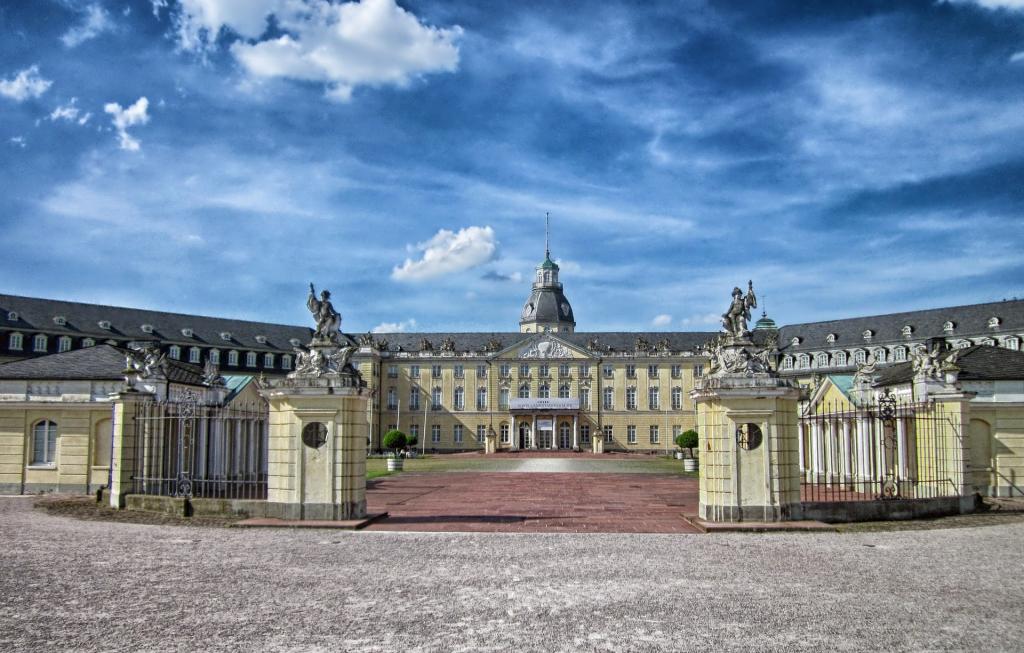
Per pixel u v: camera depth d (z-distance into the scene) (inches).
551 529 935.7
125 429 1135.6
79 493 1421.0
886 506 1003.9
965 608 547.2
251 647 455.8
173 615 523.8
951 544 817.5
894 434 1315.2
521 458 3420.3
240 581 627.5
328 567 686.5
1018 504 1215.6
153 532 895.1
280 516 978.7
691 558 734.5
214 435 1640.0
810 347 4411.9
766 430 954.7
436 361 4463.6
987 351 1521.9
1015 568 687.1
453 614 526.9
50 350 3464.6
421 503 1274.6
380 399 4439.0
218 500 1012.5
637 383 4434.1
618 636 478.6
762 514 948.0
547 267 5162.4
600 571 671.1
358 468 1001.5
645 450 4379.9
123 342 3713.1
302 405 980.6
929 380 1258.0
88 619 514.6
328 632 484.1
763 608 545.3
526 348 4461.1
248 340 4242.1
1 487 1443.2
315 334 999.6
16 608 542.9
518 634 481.4
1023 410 1380.4
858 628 497.0
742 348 971.9
